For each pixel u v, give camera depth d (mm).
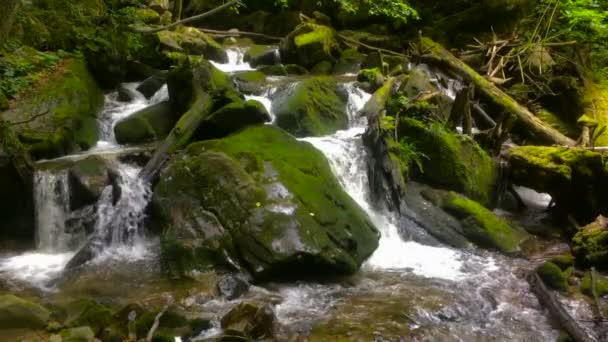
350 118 9703
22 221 7176
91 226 6824
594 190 8141
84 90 8859
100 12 10188
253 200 6520
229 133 8086
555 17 12336
